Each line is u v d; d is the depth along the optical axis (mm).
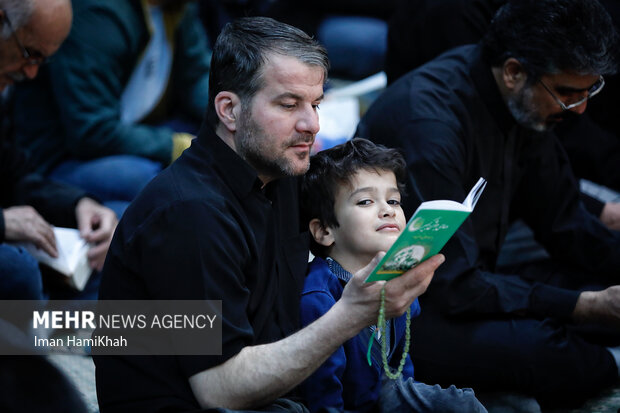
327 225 4199
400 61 6426
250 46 3523
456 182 4758
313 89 3553
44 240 5352
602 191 6676
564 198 5551
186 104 7691
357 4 11234
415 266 3357
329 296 4027
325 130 7691
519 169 5375
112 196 6574
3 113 5867
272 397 3412
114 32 6664
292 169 3607
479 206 5113
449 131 4797
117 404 3584
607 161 6770
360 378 4070
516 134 5152
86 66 6535
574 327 5445
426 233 3111
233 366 3355
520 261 6371
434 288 4762
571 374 4875
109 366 3613
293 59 3500
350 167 4109
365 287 3307
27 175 5996
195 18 7633
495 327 4852
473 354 4809
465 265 4727
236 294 3455
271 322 3799
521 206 5621
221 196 3559
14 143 5965
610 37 4488
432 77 5023
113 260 3604
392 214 4094
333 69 11305
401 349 4324
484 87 4926
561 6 4469
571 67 4488
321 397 3881
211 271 3400
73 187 6039
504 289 4867
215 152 3656
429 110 4867
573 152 6762
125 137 6746
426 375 4879
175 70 7562
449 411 3885
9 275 5215
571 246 5578
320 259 4211
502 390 4949
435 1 6117
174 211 3439
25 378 4828
